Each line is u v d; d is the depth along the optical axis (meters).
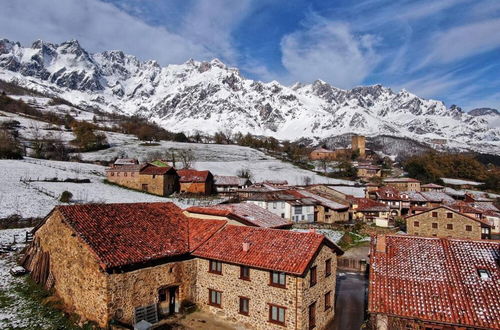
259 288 28.30
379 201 107.50
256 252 29.41
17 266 35.88
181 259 31.08
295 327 26.47
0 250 40.00
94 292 26.41
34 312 28.09
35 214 56.03
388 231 75.75
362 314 33.69
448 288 26.89
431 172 166.38
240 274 29.44
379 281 28.19
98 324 26.05
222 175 131.62
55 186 79.88
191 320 29.64
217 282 30.78
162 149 174.75
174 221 35.75
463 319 24.33
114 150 159.88
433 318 24.73
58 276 30.42
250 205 45.06
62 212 29.61
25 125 176.88
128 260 26.73
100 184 94.19
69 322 27.00
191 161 155.88
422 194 108.62
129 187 97.69
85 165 117.75
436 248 31.11
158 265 29.16
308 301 27.61
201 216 37.34
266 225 38.47
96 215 31.09
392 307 25.89
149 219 34.12
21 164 99.62
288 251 28.61
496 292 26.03
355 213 93.75
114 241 28.44
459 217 71.38
